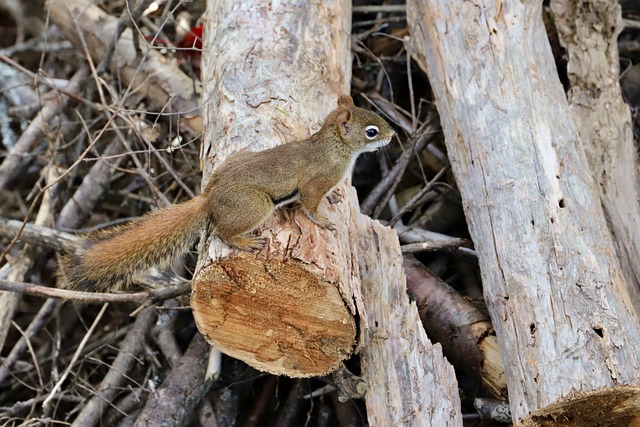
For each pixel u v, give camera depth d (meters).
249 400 12.23
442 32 12.05
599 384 8.19
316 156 8.88
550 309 8.96
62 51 16.38
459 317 10.89
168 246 8.98
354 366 11.70
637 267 11.01
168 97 13.80
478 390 11.30
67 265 9.24
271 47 11.00
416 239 12.73
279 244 8.28
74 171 14.04
